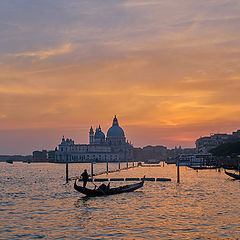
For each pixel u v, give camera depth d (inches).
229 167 6855.3
